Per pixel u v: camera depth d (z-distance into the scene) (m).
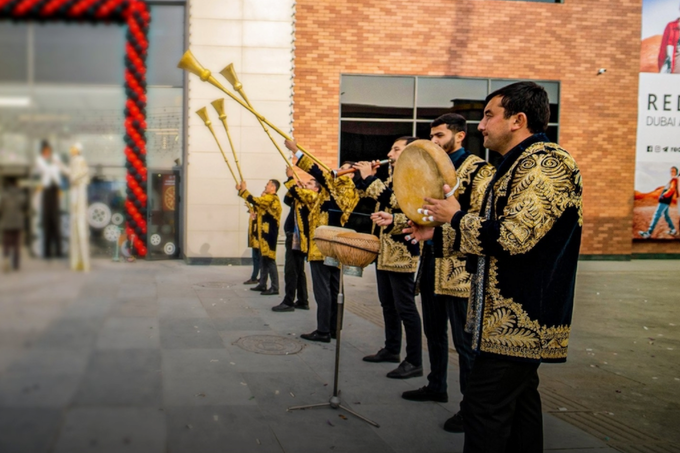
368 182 4.30
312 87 12.07
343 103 12.26
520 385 2.44
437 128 3.79
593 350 5.91
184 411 3.66
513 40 12.80
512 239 2.23
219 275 9.98
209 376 4.39
